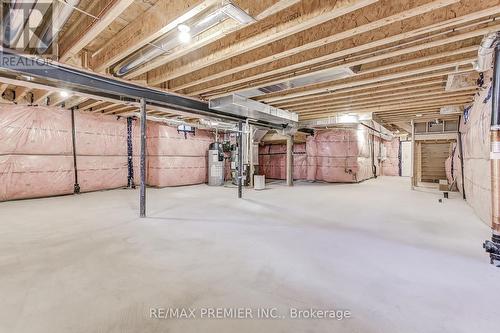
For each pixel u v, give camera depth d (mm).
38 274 2115
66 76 3209
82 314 1589
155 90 4164
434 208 4930
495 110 2416
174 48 2820
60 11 2057
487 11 2074
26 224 3635
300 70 3582
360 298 1793
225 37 2891
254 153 9781
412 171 7910
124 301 1736
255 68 3627
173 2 2166
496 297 1807
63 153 6301
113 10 2000
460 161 6672
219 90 4637
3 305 1676
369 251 2662
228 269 2236
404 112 6727
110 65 3197
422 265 2328
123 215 4215
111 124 7316
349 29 2381
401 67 3510
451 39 2541
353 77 3910
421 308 1677
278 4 1958
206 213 4395
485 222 3832
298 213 4422
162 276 2100
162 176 8055
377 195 6574
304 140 10492
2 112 5406
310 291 1881
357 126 9148
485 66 2877
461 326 1502
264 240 2998
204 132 9500
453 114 6676
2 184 5418
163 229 3430
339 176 9789
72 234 3184
